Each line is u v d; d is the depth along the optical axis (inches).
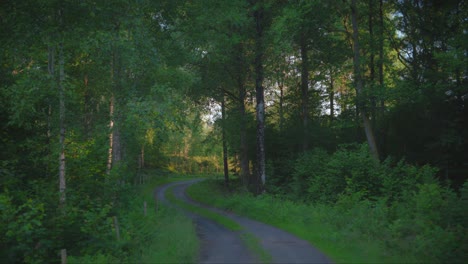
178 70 821.9
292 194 1000.9
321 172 943.0
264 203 853.8
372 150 877.2
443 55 735.1
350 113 1253.1
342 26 844.6
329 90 1430.9
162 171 2945.4
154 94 596.1
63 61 522.9
